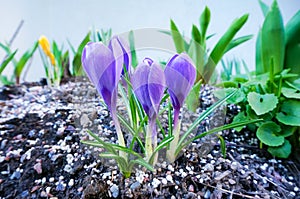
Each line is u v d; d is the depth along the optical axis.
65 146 0.26
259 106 0.26
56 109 0.31
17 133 0.29
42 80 0.45
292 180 0.26
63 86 0.39
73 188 0.23
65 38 0.55
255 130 0.30
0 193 0.23
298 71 0.37
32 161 0.25
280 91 0.28
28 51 0.44
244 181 0.24
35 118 0.31
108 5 0.54
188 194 0.22
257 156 0.28
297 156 0.29
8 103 0.36
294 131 0.29
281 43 0.35
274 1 0.35
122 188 0.22
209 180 0.23
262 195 0.23
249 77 0.34
